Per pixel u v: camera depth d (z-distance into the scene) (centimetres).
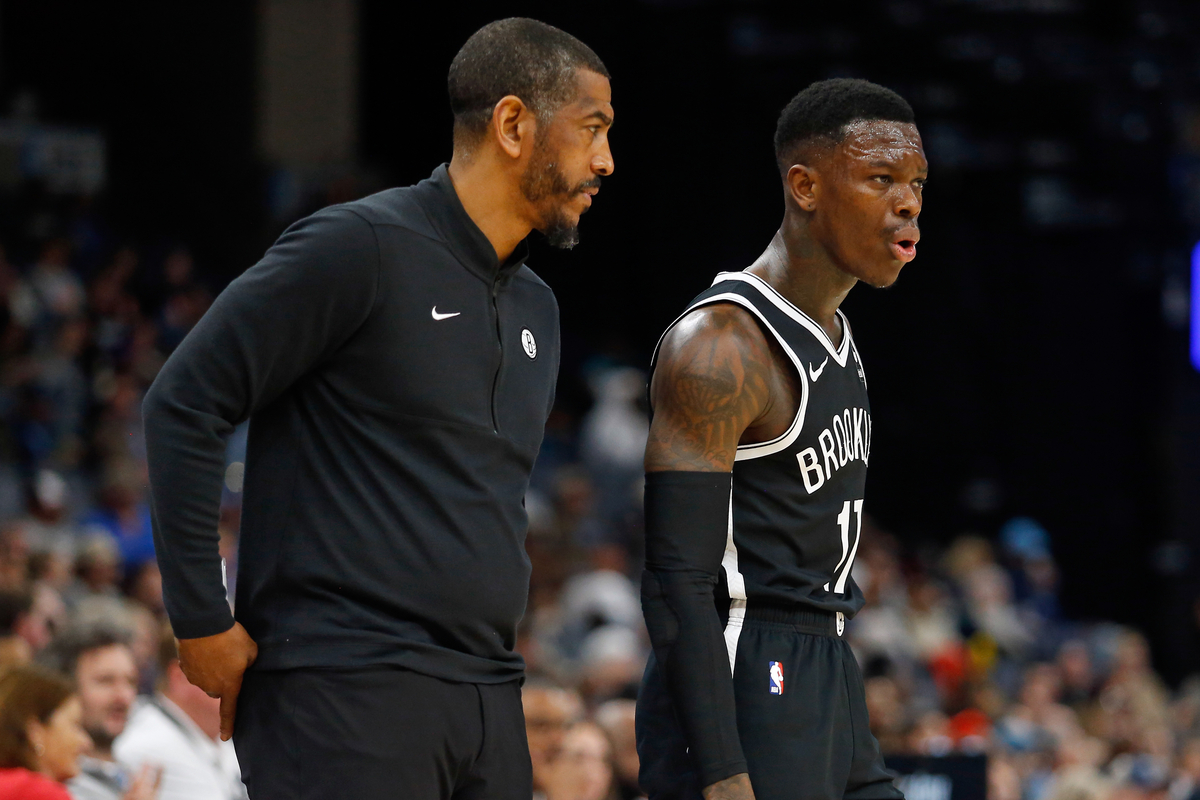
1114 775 1035
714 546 364
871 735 392
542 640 1148
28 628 731
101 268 1931
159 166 2325
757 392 370
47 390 1546
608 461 1833
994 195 2111
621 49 2317
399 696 335
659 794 378
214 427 332
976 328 2166
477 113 359
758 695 369
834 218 381
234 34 2323
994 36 1953
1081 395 2131
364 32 2508
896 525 2188
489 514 350
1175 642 2028
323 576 339
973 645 1552
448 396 346
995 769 887
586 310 2433
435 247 352
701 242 2292
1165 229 2027
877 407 2203
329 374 346
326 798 332
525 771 363
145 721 592
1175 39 1970
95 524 1210
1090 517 2125
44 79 2339
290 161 2330
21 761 500
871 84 389
